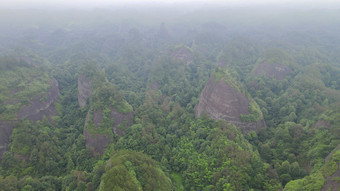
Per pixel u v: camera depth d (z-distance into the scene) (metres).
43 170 55.34
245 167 46.69
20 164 55.06
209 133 62.25
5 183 44.50
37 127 67.25
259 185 44.88
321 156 49.25
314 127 61.62
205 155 54.53
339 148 45.88
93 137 62.69
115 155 48.12
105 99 70.56
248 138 64.50
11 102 68.81
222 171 47.03
